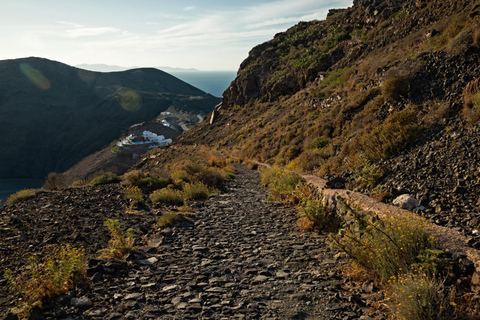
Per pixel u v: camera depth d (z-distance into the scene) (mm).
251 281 4535
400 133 10383
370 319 3277
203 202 11422
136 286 4273
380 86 20281
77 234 6832
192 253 5852
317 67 48188
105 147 158750
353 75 31438
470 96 10234
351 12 55594
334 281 4398
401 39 29859
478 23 13727
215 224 8117
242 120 59375
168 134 168625
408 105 13383
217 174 18203
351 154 12672
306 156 17453
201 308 3705
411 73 14992
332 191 8383
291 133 29469
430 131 10156
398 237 4219
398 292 3314
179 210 9836
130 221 8375
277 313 3568
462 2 24906
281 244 6301
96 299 3854
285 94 55219
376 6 45062
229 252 5891
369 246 4586
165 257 5594
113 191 13492
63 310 3508
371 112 17312
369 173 8547
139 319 3406
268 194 13242
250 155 36031
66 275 4203
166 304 3793
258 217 8867
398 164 8797
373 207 6172
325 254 5516
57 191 14039
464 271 3406
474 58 12398
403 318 3053
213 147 54719
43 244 6266
